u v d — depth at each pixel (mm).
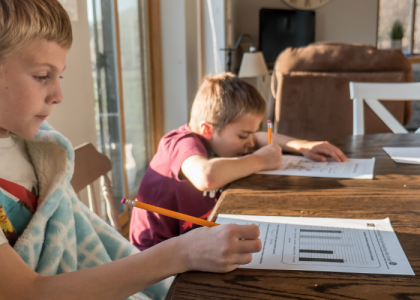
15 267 478
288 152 1265
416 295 449
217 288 469
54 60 512
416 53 6531
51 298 470
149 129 3141
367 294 452
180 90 3275
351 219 671
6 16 456
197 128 1238
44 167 679
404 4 6398
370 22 6414
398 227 631
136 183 2752
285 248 569
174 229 1150
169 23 3182
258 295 454
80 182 976
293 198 794
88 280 484
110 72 2232
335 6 6387
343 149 1241
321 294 453
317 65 2914
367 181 898
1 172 614
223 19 4203
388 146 1265
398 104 2797
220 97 1169
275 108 3129
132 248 835
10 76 482
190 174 976
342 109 2891
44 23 487
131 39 2672
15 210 621
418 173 954
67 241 673
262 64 4688
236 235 512
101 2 2107
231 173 935
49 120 1323
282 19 6180
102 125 2125
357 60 2865
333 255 544
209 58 4289
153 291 825
